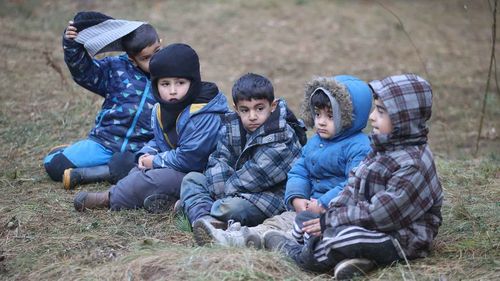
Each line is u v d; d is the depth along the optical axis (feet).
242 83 38.88
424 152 33.27
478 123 79.77
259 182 39.52
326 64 98.73
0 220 42.27
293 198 37.91
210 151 42.39
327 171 37.42
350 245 32.40
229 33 108.99
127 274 33.40
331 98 35.88
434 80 94.63
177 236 39.73
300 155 40.09
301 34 111.24
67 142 57.52
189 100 42.65
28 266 36.32
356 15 122.62
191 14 115.65
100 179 48.52
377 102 33.32
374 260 33.42
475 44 111.55
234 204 38.68
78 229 40.96
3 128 59.67
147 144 47.32
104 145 49.01
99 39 46.29
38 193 47.19
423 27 118.93
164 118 43.47
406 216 32.86
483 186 47.09
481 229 38.63
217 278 32.14
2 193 47.01
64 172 47.83
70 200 45.78
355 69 97.30
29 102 66.39
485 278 32.91
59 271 35.40
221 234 35.88
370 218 32.58
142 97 48.91
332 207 34.30
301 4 125.59
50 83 71.92
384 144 33.27
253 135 39.68
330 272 34.06
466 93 90.17
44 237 39.83
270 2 124.67
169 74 41.75
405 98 32.73
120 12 109.50
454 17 125.90
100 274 33.99
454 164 54.49
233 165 40.96
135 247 37.24
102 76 49.21
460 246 36.29
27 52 82.94
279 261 33.73
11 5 103.86
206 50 101.24
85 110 64.69
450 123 80.07
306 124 37.96
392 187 32.60
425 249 34.78
